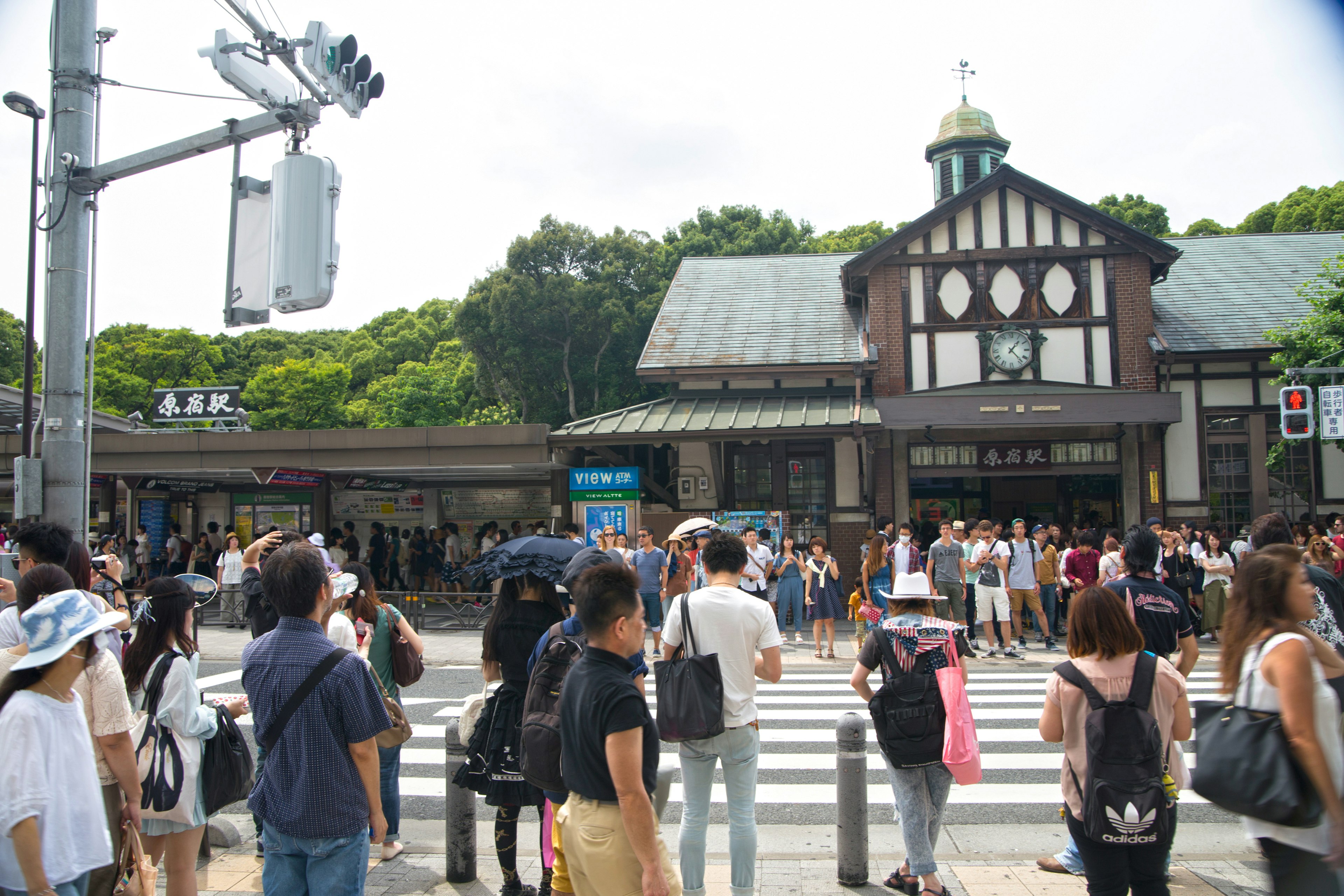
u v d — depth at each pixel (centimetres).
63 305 646
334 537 1880
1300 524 1335
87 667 359
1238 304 1944
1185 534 1491
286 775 324
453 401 4366
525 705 406
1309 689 297
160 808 387
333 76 638
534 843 577
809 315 2075
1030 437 1758
